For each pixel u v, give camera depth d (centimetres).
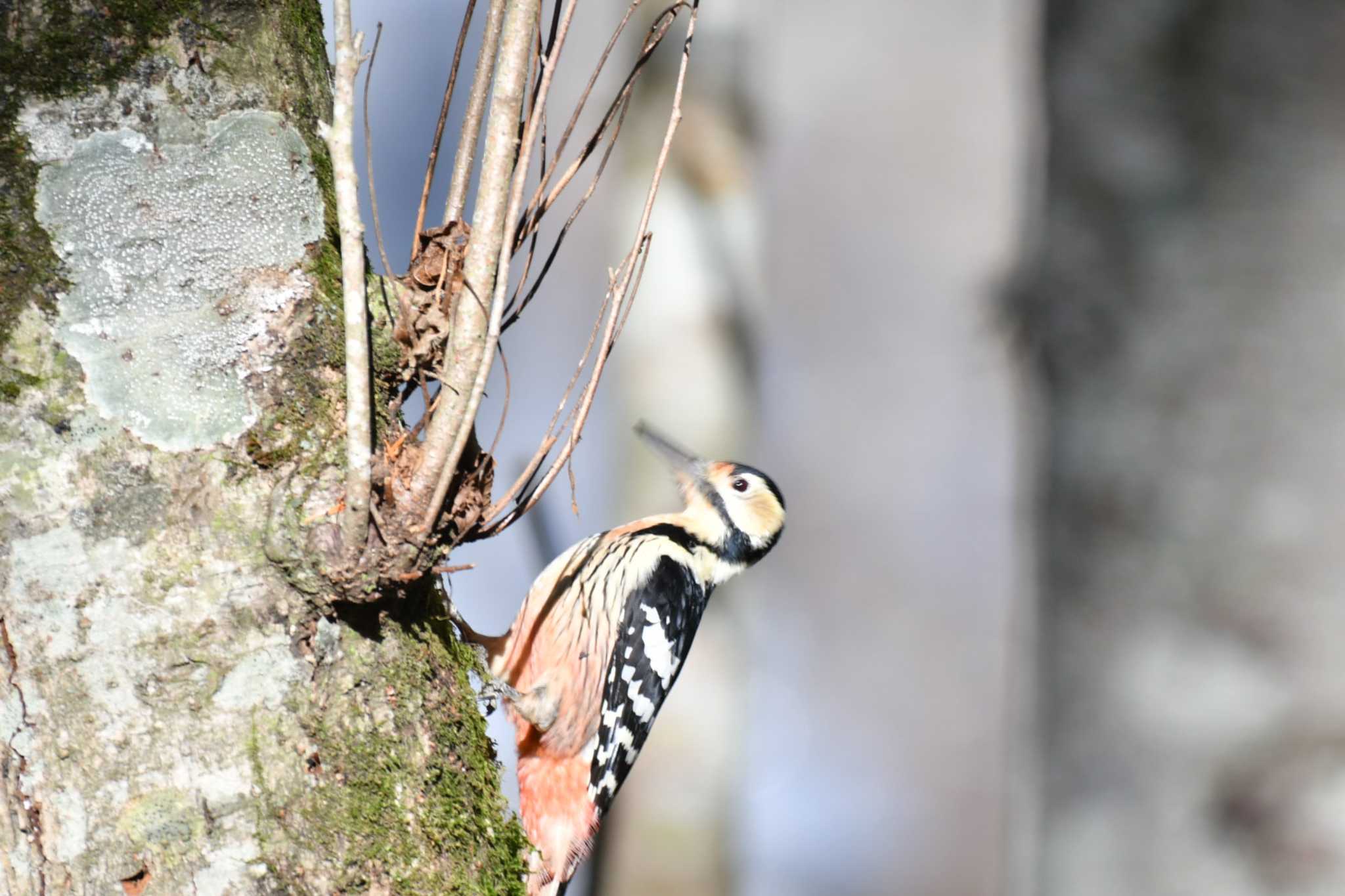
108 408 353
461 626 545
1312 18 300
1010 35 2016
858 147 2127
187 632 352
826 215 2117
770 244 2009
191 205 366
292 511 366
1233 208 306
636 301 896
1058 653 331
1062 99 342
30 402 348
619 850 881
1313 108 299
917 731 1969
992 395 2047
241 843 349
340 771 366
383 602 385
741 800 902
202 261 366
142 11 363
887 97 2130
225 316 368
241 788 351
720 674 902
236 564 359
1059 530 335
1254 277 303
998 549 2034
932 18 2131
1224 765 302
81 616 347
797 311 2106
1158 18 320
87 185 355
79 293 353
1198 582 307
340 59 345
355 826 364
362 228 354
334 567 365
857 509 2070
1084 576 327
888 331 2106
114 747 345
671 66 885
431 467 379
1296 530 296
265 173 378
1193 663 307
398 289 409
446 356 388
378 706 378
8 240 348
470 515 410
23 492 346
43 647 345
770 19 1062
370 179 409
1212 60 310
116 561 350
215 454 361
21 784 340
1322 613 293
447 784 391
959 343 2027
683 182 891
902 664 2005
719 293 891
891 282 2109
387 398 400
